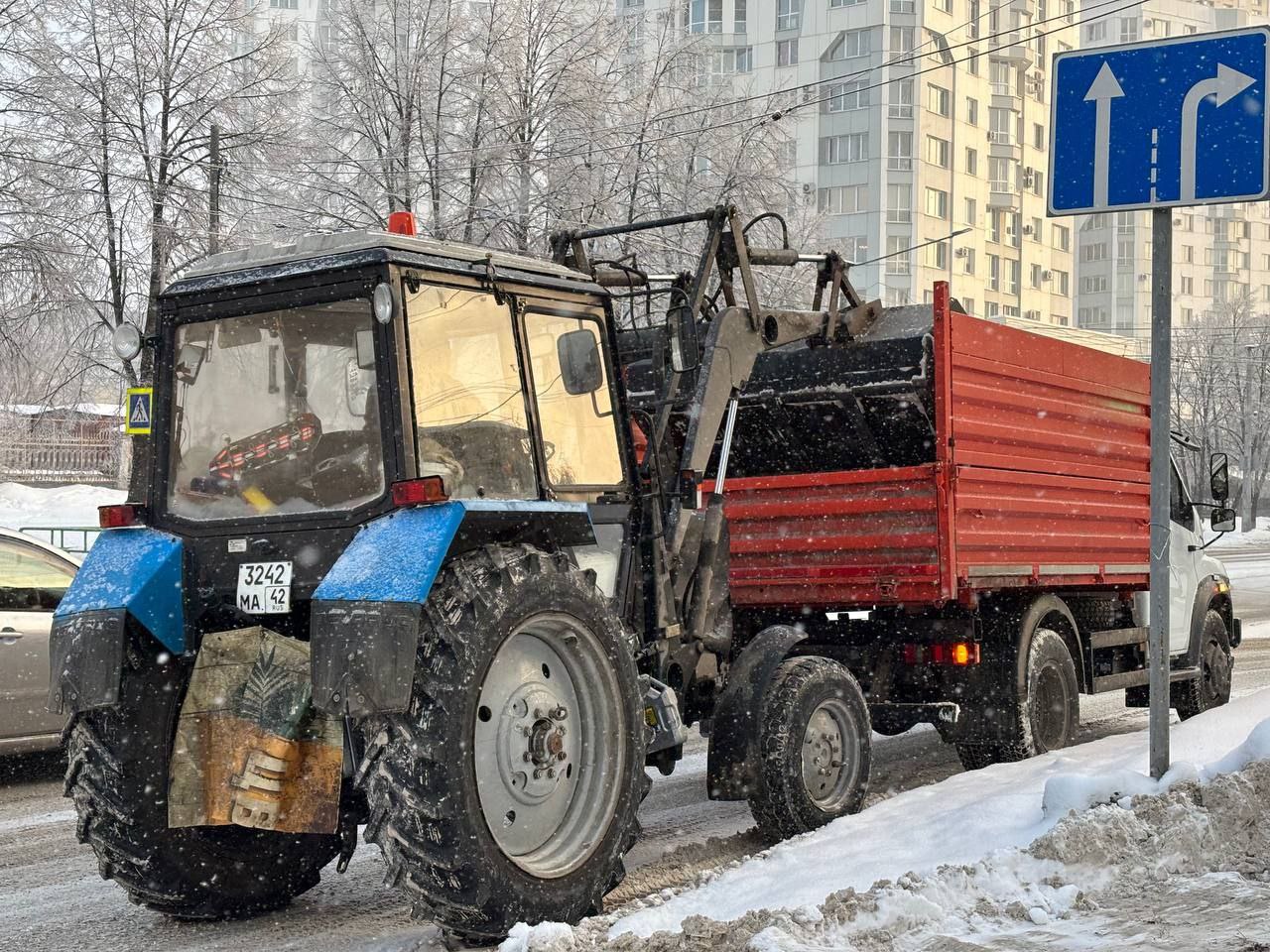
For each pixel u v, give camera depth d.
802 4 65.38
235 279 4.67
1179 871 4.35
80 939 4.73
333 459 4.54
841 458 8.08
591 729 4.65
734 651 7.89
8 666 7.77
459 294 4.69
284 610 4.52
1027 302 73.00
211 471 4.77
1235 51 5.00
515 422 4.82
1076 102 5.27
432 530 4.20
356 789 4.28
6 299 22.98
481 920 4.15
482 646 4.16
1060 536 8.09
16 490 27.98
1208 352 59.94
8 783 8.07
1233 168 4.98
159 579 4.63
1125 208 5.17
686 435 6.13
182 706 4.67
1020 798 5.16
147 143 23.88
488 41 24.67
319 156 24.78
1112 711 11.12
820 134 65.44
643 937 3.94
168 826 4.67
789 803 5.73
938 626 7.51
